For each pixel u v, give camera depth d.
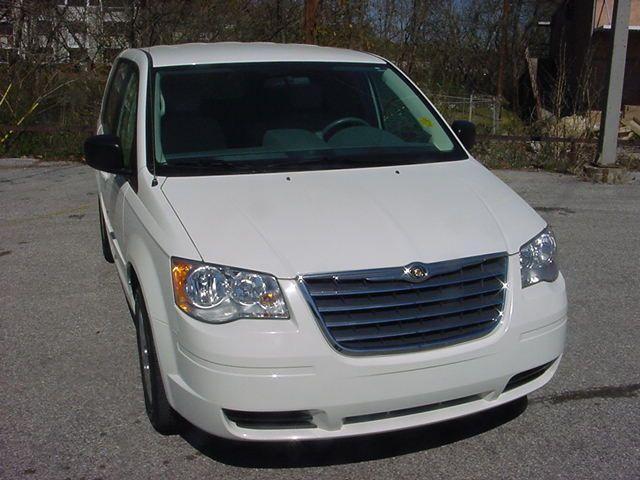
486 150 11.71
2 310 5.53
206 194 3.84
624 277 6.32
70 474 3.51
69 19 13.03
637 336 5.09
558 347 3.64
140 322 3.97
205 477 3.49
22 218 8.10
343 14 13.52
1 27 12.95
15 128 11.43
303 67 4.91
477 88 25.39
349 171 4.23
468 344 3.34
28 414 4.04
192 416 3.31
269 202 3.75
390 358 3.21
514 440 3.79
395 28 16.23
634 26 20.67
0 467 3.55
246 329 3.16
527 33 27.88
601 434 3.84
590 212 8.61
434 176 4.24
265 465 3.58
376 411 3.24
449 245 3.46
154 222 3.70
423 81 18.28
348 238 3.43
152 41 13.11
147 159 4.18
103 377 4.47
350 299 3.24
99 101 12.57
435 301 3.31
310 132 4.55
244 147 4.36
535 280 3.60
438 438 3.81
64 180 10.04
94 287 5.99
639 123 19.53
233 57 4.88
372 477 3.49
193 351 3.22
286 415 3.22
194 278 3.28
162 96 4.53
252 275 3.23
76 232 7.54
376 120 4.82
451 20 23.44
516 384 3.60
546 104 18.67
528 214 3.91
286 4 13.71
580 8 23.66
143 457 3.64
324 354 3.15
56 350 4.85
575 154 11.24
